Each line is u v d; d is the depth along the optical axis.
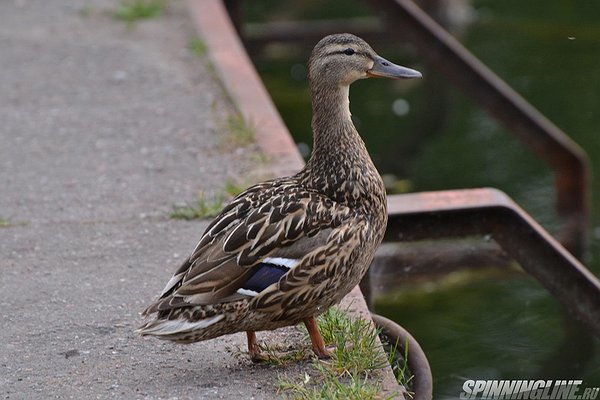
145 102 13.58
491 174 16.22
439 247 12.91
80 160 11.89
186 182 11.16
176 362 7.75
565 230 14.88
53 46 15.85
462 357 11.32
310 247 7.33
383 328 8.56
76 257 9.61
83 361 7.80
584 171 15.08
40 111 13.42
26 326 8.34
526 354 11.42
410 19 17.95
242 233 7.28
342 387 6.96
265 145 11.79
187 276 7.20
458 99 19.45
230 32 16.03
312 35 21.36
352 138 7.93
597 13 22.30
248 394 7.21
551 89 18.72
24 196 10.98
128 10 17.31
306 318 7.57
